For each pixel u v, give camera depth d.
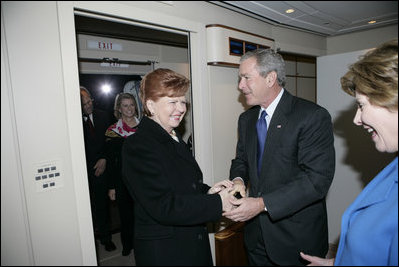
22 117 1.09
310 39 2.85
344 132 2.29
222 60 1.84
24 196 1.11
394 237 0.61
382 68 0.63
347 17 2.19
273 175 1.37
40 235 1.18
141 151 0.97
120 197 2.37
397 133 0.67
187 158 1.11
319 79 2.38
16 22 1.05
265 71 1.36
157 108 1.06
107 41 2.31
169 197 0.95
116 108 2.42
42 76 1.13
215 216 1.01
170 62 2.73
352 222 0.77
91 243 1.31
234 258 2.09
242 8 1.94
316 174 1.26
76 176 1.24
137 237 1.04
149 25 1.55
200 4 1.77
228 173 2.10
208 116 1.91
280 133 1.35
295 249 1.37
